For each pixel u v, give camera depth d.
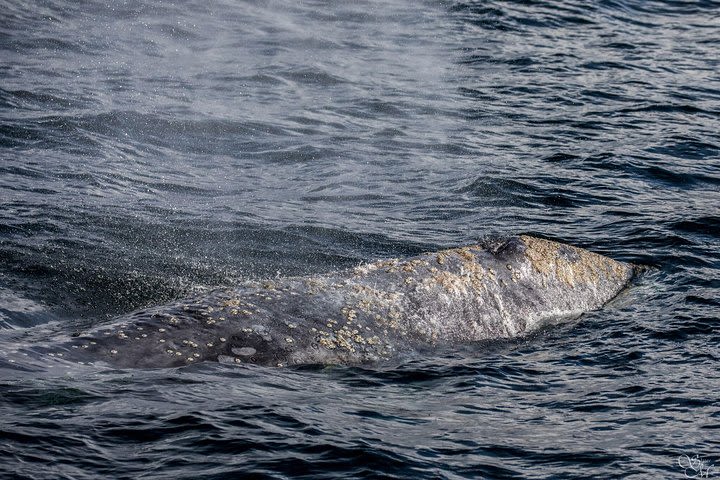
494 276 42.56
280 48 89.44
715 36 102.81
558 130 73.94
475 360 38.28
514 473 29.67
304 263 48.38
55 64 79.25
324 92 79.31
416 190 60.69
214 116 71.56
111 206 53.91
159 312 36.69
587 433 32.41
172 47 87.38
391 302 39.78
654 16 108.81
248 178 61.41
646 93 83.56
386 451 30.05
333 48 90.81
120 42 87.00
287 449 29.69
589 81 86.12
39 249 46.62
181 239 50.19
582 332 41.56
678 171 65.62
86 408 30.78
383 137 70.56
